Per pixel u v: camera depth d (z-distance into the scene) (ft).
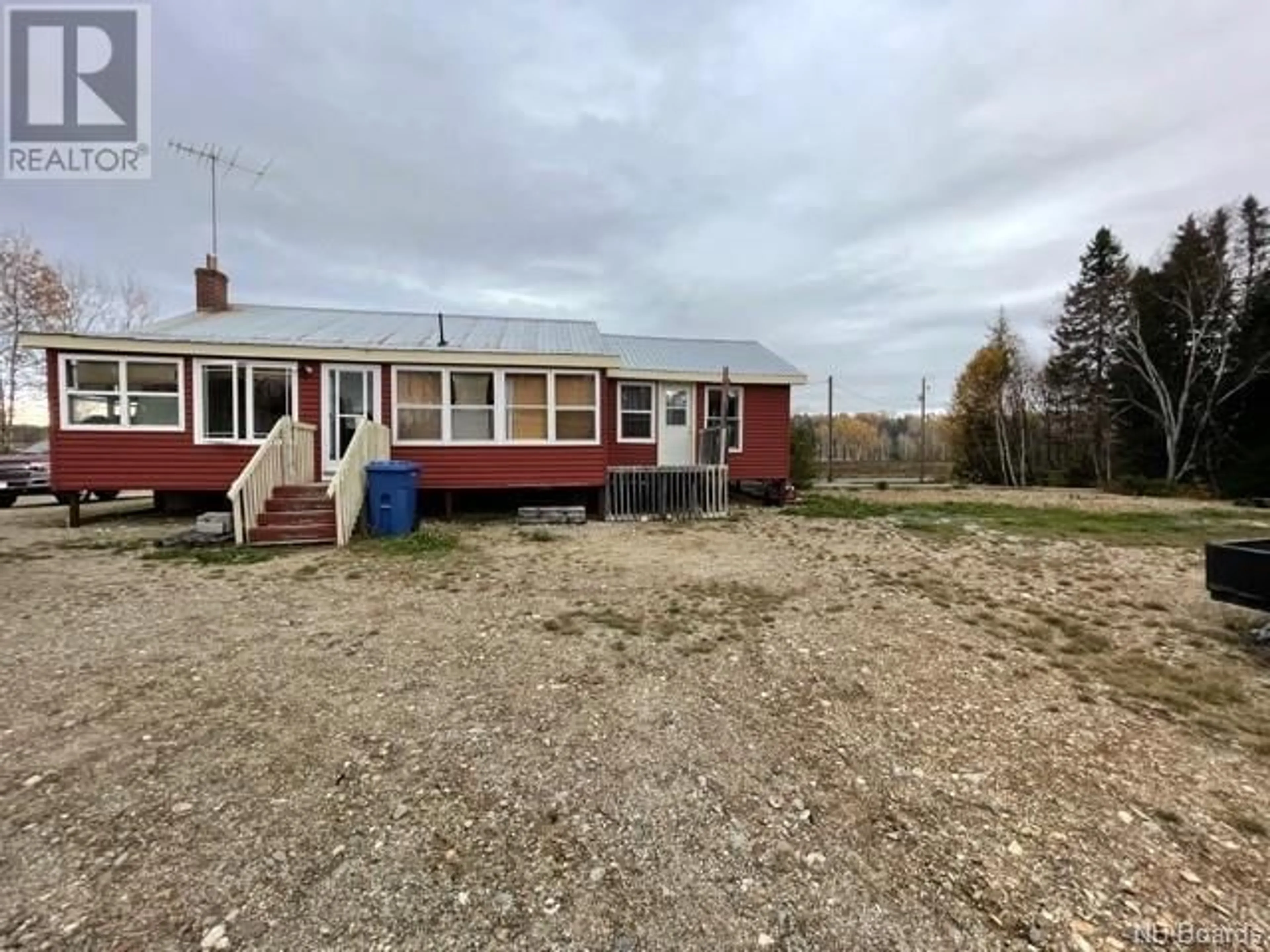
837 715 11.39
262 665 13.23
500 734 10.34
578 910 6.43
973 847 7.64
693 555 26.37
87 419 31.27
